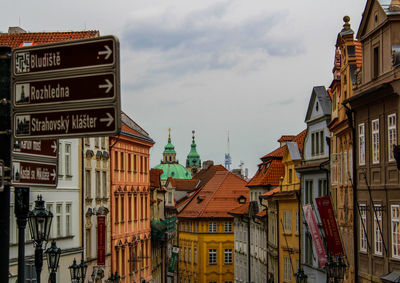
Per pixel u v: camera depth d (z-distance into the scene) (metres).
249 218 84.12
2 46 9.19
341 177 43.56
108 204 59.47
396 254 32.38
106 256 58.25
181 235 119.12
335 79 44.56
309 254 53.84
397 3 33.94
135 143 69.19
